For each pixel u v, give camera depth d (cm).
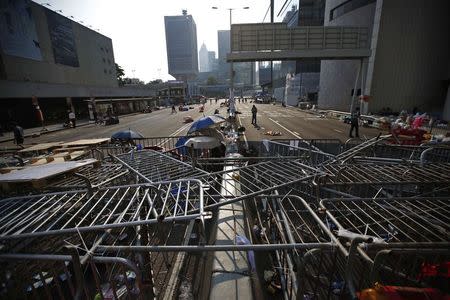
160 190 326
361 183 395
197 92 14638
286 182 388
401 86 2836
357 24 3175
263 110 4544
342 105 3728
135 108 5394
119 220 259
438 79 2822
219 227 433
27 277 267
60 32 4509
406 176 437
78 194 340
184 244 287
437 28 2705
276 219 362
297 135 1792
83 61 5247
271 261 387
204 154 786
